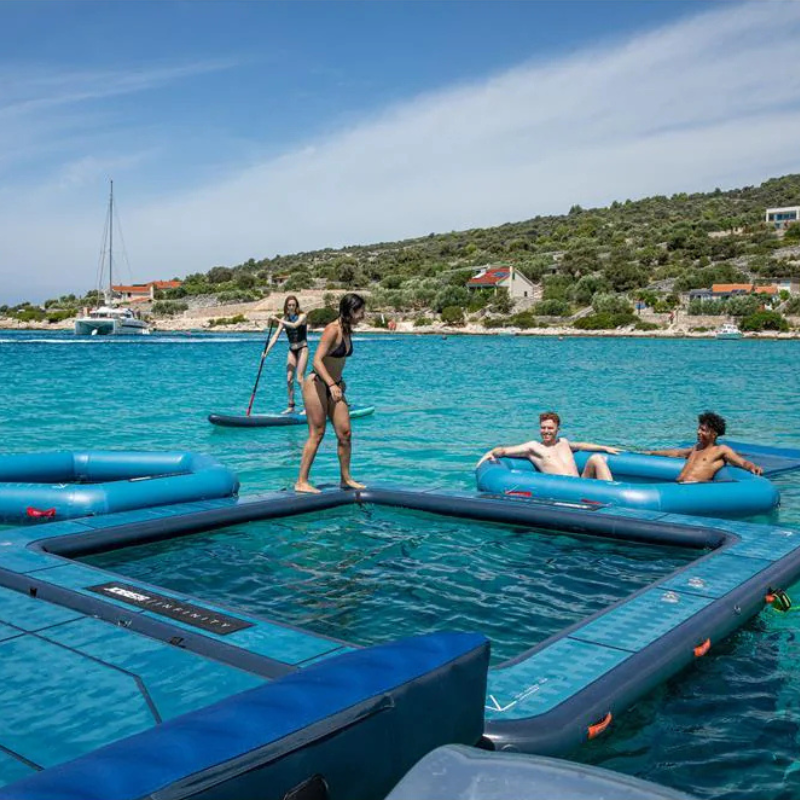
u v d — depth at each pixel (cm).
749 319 6481
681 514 581
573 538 564
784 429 1227
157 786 175
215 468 664
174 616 353
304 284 10675
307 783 203
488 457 743
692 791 265
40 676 297
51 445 984
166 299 10969
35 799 167
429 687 239
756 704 325
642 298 7931
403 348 4328
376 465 870
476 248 13325
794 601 443
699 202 16550
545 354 3706
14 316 10356
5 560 441
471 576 476
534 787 165
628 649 338
